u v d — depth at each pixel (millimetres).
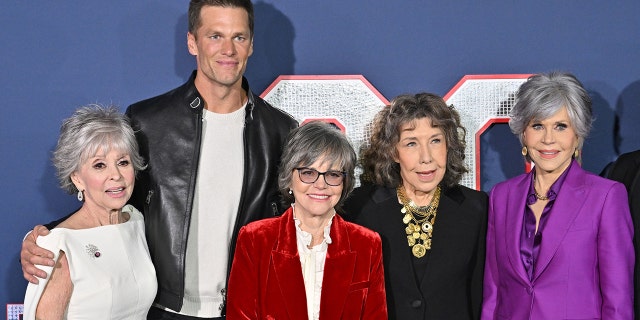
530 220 2643
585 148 3408
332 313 2453
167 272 2707
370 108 3318
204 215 2748
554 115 2588
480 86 3318
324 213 2486
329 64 3367
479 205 2781
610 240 2484
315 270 2496
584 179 2588
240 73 2732
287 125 2920
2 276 3359
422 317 2637
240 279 2490
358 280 2498
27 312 2289
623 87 3383
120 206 2496
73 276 2316
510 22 3359
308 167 2449
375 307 2518
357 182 3338
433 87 3379
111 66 3328
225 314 2750
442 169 2670
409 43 3361
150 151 2746
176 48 3334
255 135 2826
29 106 3320
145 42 3328
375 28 3355
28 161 3340
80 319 2328
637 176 2750
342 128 3322
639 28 3359
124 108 3344
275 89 3303
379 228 2723
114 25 3314
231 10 2674
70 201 3363
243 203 2766
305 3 3340
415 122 2645
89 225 2477
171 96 2822
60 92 3326
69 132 2451
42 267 2279
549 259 2520
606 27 3361
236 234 2754
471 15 3355
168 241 2707
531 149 2656
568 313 2488
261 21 3344
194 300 2744
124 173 2498
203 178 2760
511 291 2623
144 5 3312
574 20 3359
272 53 3355
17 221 3355
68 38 3311
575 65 3373
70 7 3301
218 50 2670
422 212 2734
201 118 2760
